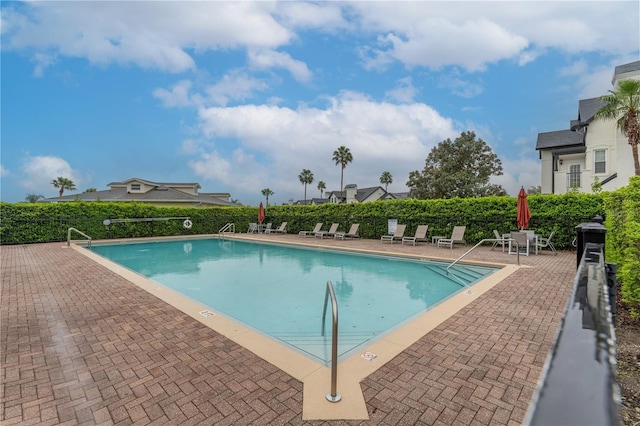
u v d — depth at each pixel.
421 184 34.56
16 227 15.47
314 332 4.91
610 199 5.87
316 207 20.59
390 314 5.86
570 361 0.81
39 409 2.62
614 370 0.77
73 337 4.02
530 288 6.21
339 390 2.80
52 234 16.36
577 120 22.38
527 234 10.98
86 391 2.86
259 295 7.27
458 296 5.68
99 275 7.71
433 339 3.85
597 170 18.80
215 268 10.62
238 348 3.66
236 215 22.89
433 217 15.41
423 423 2.39
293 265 11.13
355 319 5.59
